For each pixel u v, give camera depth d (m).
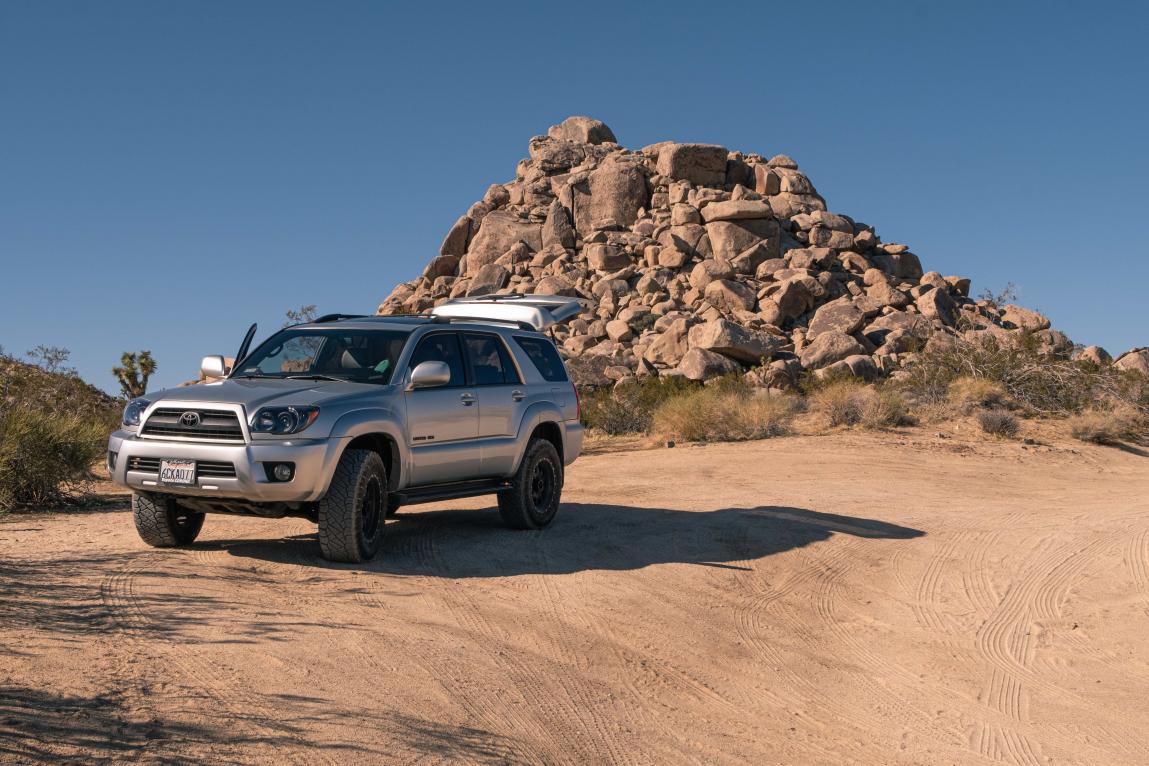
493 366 9.95
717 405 22.33
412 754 4.78
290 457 7.65
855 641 7.71
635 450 20.91
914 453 18.86
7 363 17.67
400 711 5.24
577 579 8.37
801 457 17.97
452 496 9.16
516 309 11.20
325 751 4.63
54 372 19.33
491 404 9.59
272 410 7.77
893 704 6.53
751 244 42.41
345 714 5.07
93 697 4.84
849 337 34.25
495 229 47.34
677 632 7.40
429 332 9.39
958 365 26.38
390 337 9.16
